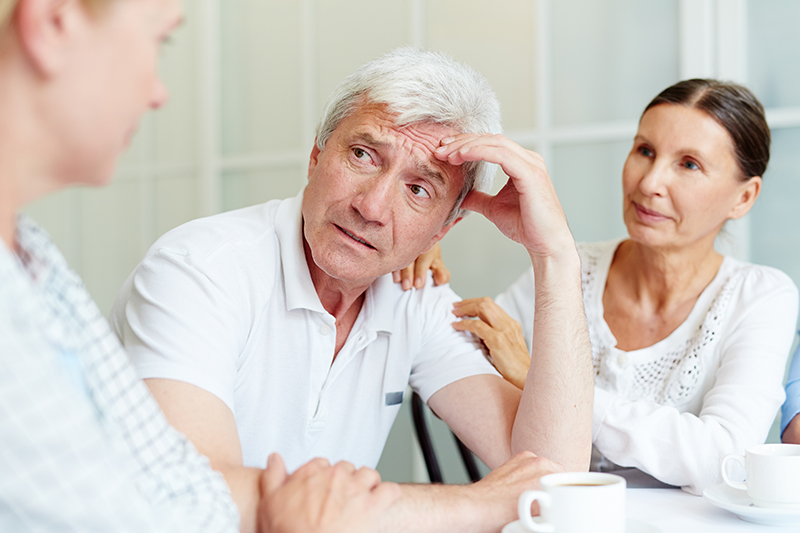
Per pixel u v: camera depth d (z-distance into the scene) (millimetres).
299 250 1170
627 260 1700
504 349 1351
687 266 1587
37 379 512
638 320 1628
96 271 3445
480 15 2631
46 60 518
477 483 886
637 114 2393
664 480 1264
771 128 2209
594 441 1321
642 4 2377
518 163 1116
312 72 2947
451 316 1414
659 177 1503
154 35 586
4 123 527
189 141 3211
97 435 543
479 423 1252
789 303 1506
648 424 1273
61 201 3494
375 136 1055
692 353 1513
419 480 2605
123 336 1017
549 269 1165
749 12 2230
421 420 1681
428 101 1064
